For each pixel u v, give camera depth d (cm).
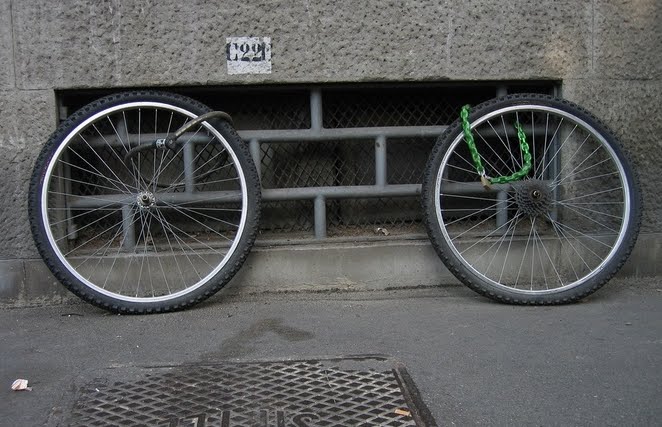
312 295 382
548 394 250
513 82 392
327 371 271
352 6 371
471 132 367
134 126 385
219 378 265
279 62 370
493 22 379
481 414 235
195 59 366
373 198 403
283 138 378
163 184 391
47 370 275
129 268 372
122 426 226
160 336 316
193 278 377
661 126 398
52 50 358
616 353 289
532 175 406
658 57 393
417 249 389
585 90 390
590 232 397
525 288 391
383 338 309
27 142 363
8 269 368
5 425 228
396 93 406
